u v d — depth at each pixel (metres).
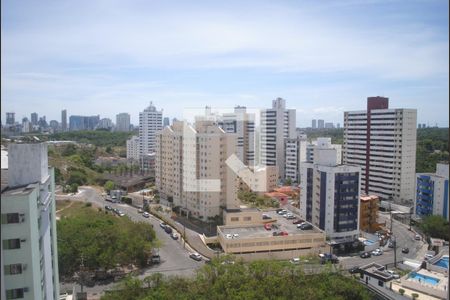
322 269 64.94
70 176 154.25
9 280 29.39
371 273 59.84
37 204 31.72
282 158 176.88
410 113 129.25
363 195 108.56
